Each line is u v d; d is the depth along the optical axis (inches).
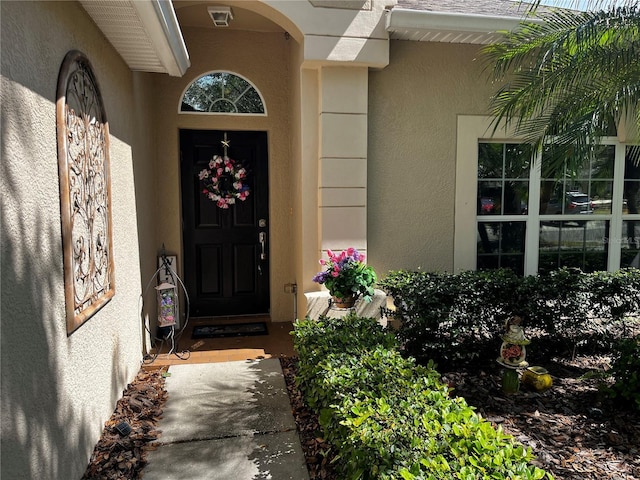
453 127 177.3
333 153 165.0
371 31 159.5
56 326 76.4
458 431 65.1
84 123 94.0
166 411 119.0
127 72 138.0
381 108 171.8
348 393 80.7
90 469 91.4
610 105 125.9
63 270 80.0
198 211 204.2
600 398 125.4
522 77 147.9
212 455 99.2
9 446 59.7
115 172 121.8
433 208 178.4
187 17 179.9
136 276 145.9
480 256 185.5
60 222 79.3
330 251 161.2
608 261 195.0
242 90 197.5
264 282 212.7
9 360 60.5
